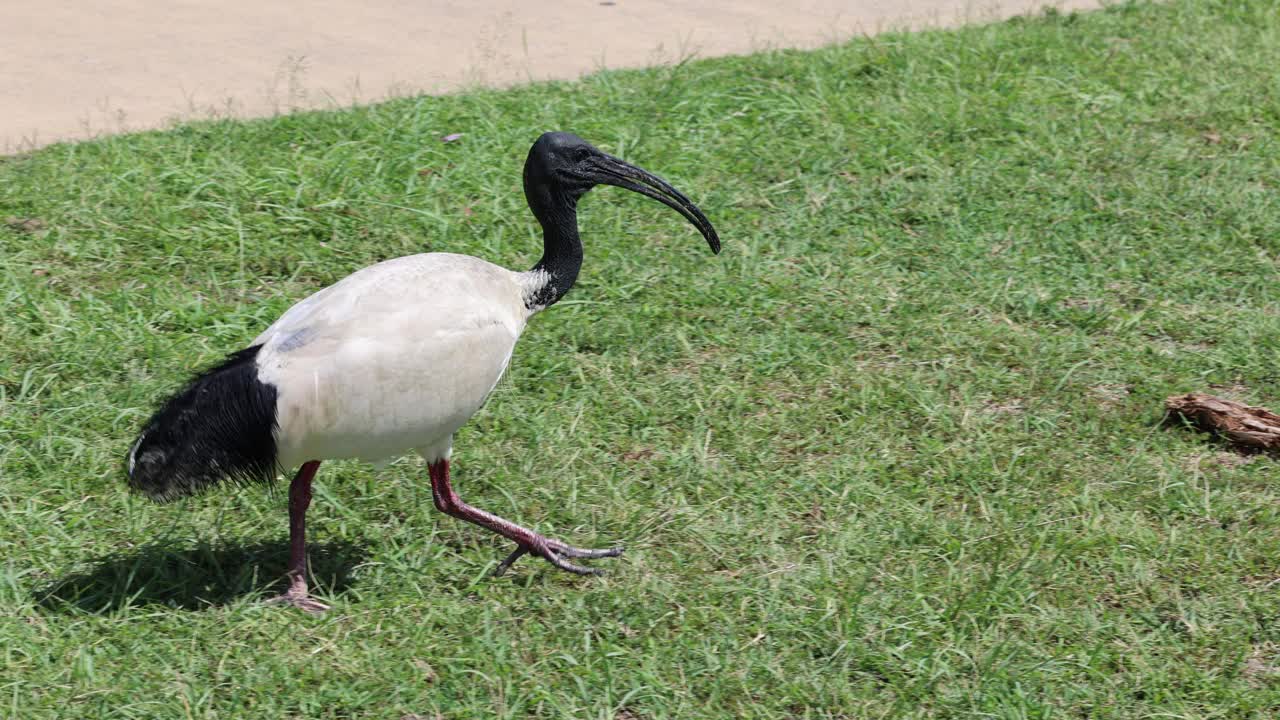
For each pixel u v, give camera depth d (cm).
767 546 565
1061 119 991
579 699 471
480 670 483
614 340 717
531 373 689
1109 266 810
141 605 511
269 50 1117
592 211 849
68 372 660
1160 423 660
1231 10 1233
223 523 564
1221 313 758
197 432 475
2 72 1032
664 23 1227
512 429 639
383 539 559
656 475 611
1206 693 484
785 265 799
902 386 682
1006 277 789
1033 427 659
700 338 728
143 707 452
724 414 662
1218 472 625
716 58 1089
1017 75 1062
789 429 651
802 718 471
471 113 948
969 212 859
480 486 603
